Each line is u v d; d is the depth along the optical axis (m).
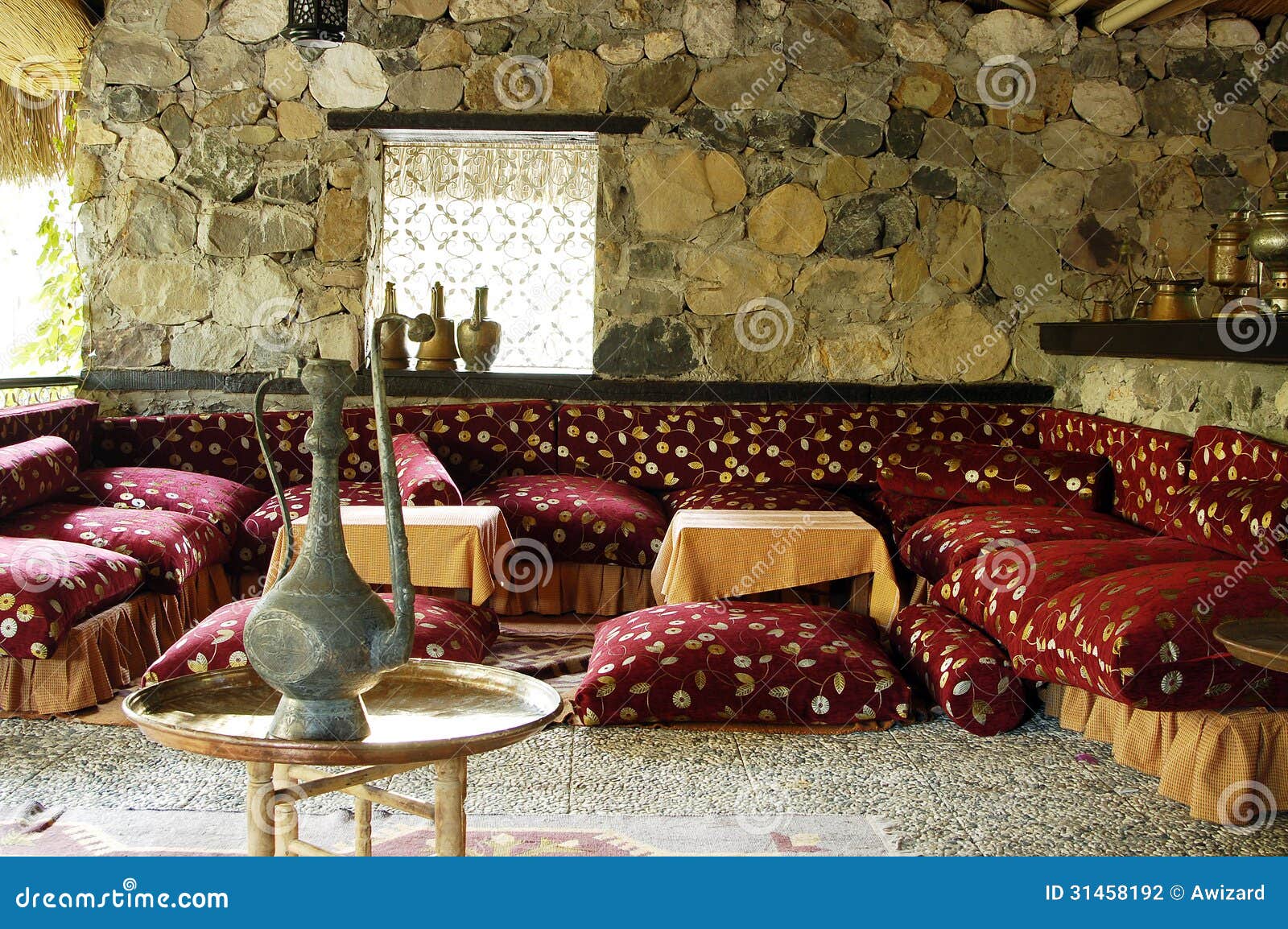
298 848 2.32
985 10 5.80
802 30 5.78
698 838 2.85
